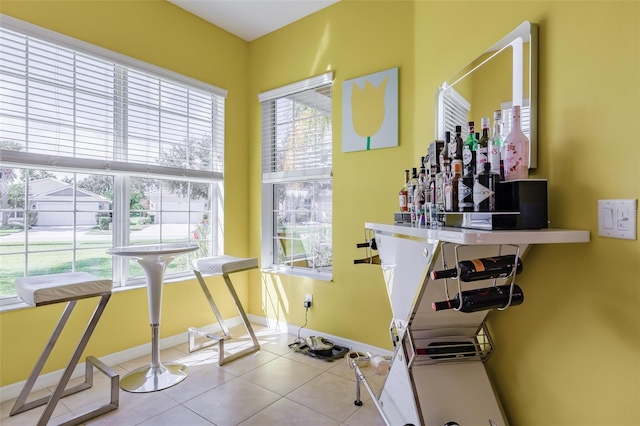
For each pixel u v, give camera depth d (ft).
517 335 4.46
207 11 9.78
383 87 8.49
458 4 5.76
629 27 3.14
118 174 8.61
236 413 6.24
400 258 4.75
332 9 9.48
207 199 10.68
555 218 3.87
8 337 6.79
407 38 8.18
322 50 9.70
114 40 8.23
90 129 7.93
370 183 8.77
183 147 9.79
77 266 7.98
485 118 4.45
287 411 6.31
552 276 3.92
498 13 4.77
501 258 3.51
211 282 10.44
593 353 3.48
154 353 7.61
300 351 8.91
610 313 3.31
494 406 4.57
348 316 9.18
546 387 4.03
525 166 3.98
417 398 4.59
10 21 6.66
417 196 5.56
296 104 10.53
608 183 3.31
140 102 8.86
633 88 3.10
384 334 8.53
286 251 11.10
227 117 10.85
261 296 11.20
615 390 3.27
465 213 4.06
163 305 9.27
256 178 11.32
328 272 9.93
